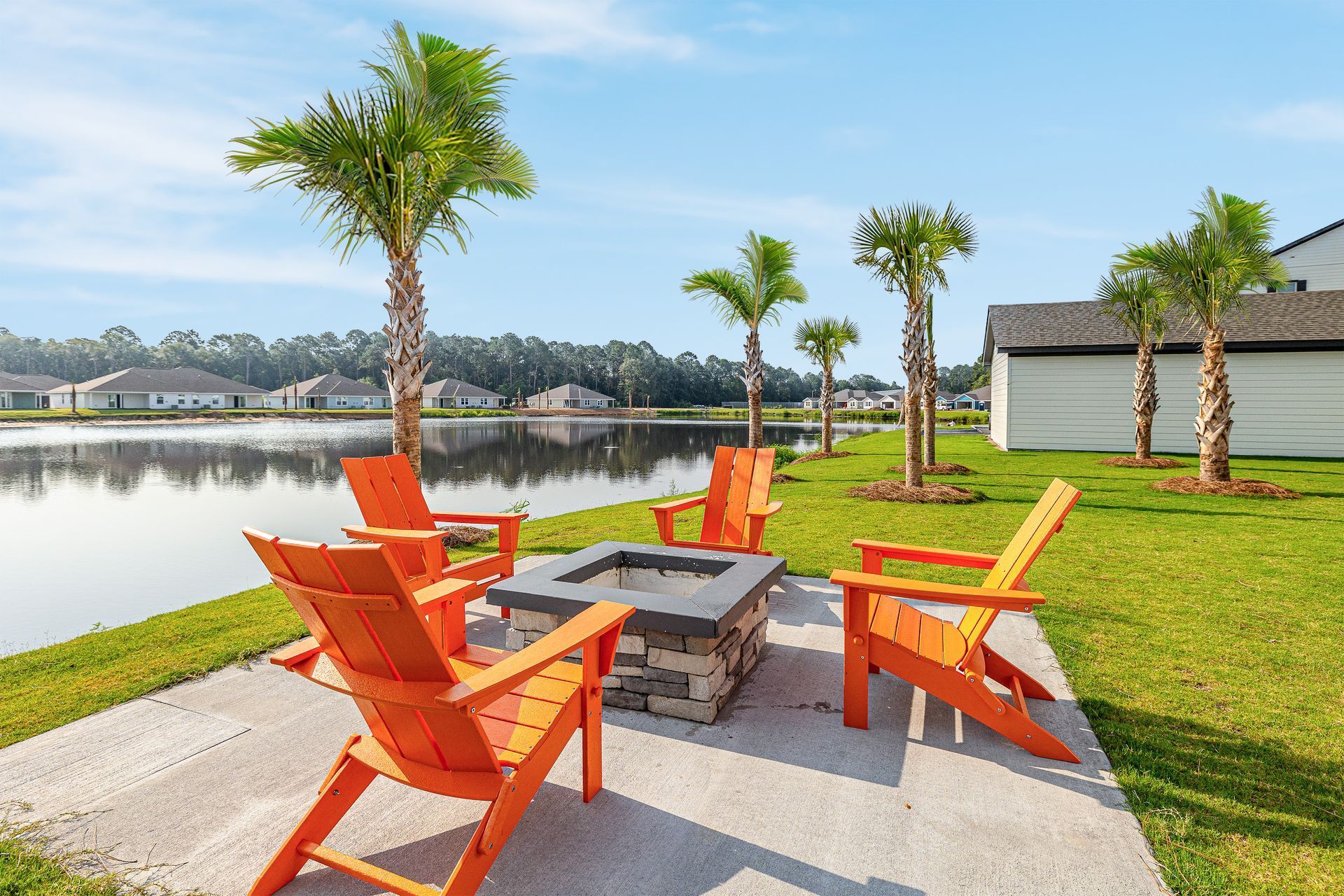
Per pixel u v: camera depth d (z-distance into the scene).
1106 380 17.16
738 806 2.20
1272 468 13.27
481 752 1.65
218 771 2.43
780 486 11.58
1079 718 2.83
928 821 2.10
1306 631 3.92
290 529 9.62
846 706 2.78
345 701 3.05
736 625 3.13
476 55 7.07
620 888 1.80
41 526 10.02
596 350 115.12
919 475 9.94
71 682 3.30
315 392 75.00
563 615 2.91
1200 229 9.73
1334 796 2.23
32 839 2.01
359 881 1.85
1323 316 16.19
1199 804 2.18
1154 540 6.55
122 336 108.50
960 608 4.48
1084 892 1.77
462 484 14.67
